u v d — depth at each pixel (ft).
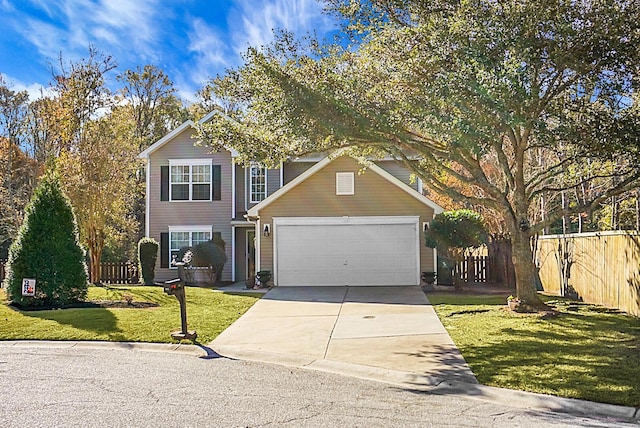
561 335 30.66
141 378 22.99
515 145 40.50
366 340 31.37
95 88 73.00
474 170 40.47
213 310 42.86
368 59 35.17
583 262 46.55
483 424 16.93
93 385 21.66
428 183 41.93
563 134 32.01
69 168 64.18
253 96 37.35
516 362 24.72
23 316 38.75
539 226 40.16
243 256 74.33
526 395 19.97
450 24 30.81
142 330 34.04
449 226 55.47
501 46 29.58
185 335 31.42
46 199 44.96
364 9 35.99
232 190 72.49
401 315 40.04
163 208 73.05
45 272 43.42
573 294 48.93
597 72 31.96
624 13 29.78
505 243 60.49
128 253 88.07
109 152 67.05
